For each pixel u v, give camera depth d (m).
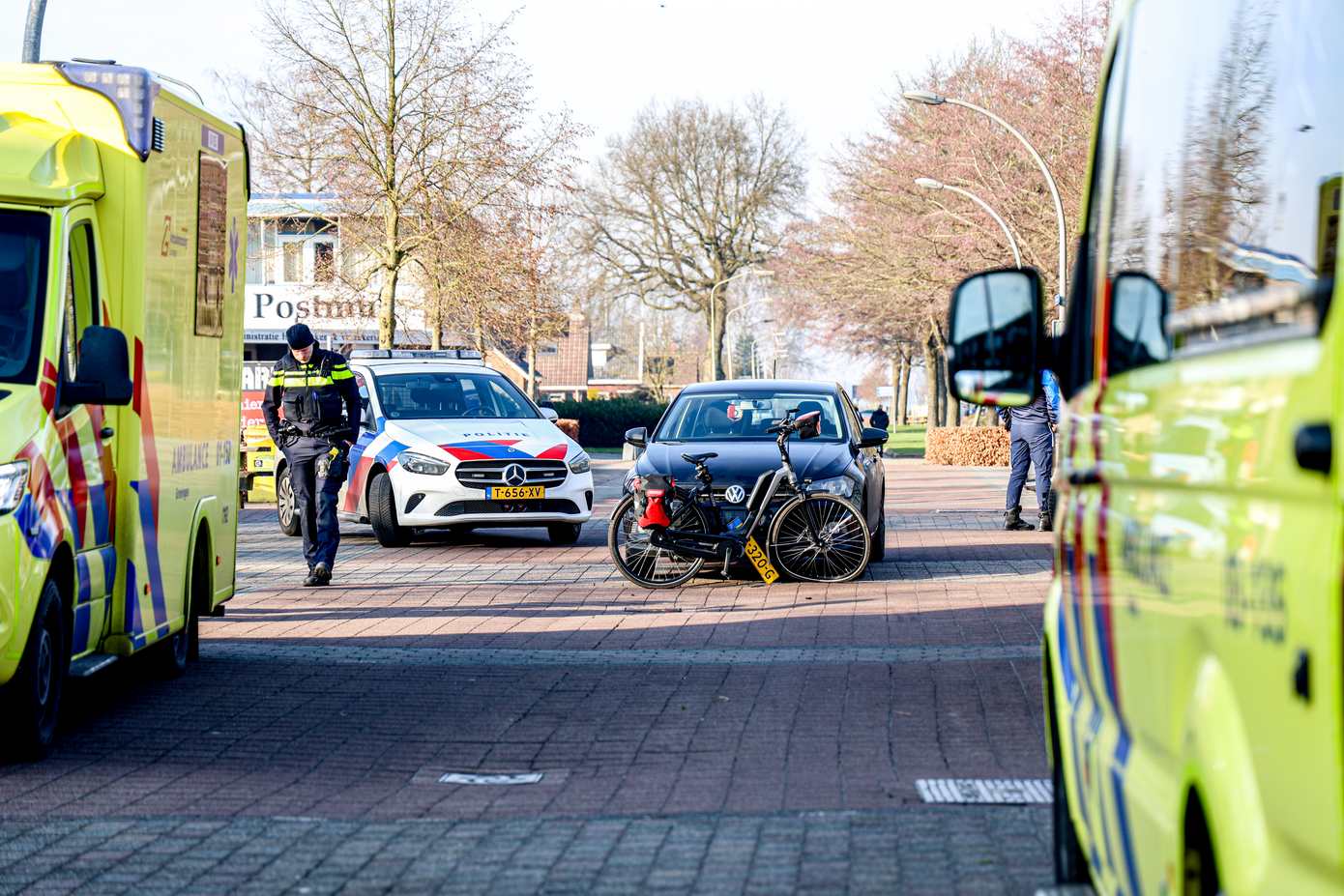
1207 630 2.79
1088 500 4.29
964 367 4.61
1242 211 2.96
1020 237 43.19
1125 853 3.64
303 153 41.56
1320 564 2.17
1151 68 3.89
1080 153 42.22
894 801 7.06
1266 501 2.46
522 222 43.06
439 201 41.94
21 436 7.72
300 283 50.81
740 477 15.50
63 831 6.64
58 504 7.95
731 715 9.18
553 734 8.77
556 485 19.67
